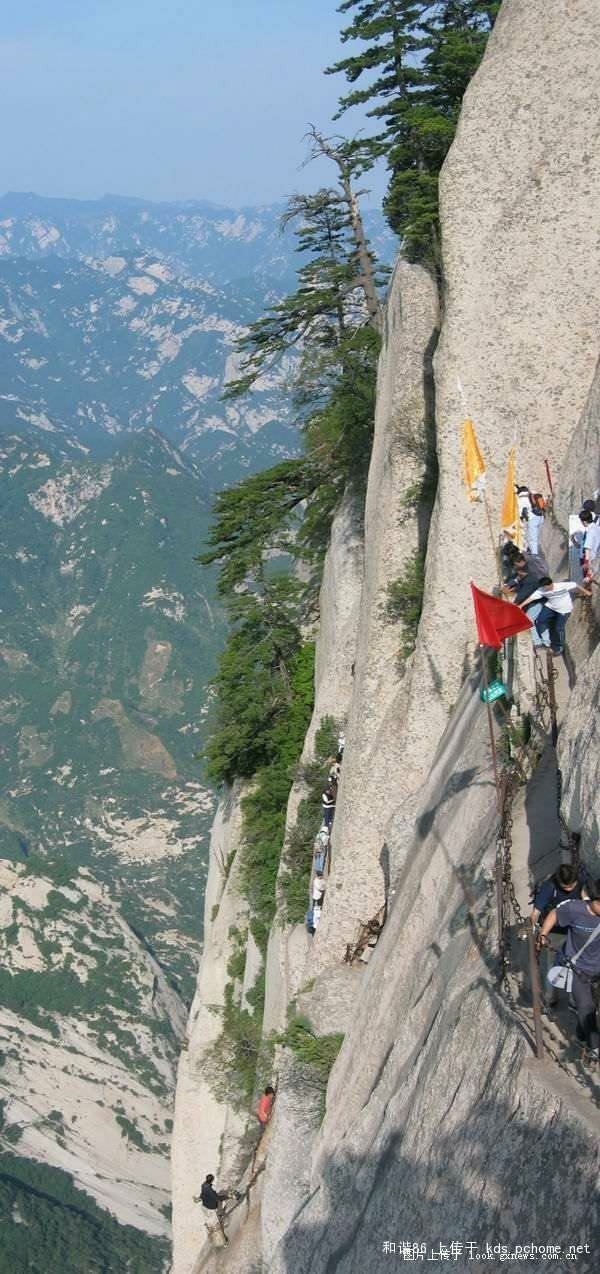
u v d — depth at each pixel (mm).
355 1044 25828
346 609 39219
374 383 44094
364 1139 22266
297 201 43875
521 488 26266
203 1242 45844
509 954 18062
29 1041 175000
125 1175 157750
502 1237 15055
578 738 17422
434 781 27094
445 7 39938
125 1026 181000
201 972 50281
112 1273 138750
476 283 29078
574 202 28656
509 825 20422
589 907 14883
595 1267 13172
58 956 190250
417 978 22703
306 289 44844
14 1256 136375
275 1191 28297
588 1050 15094
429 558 29672
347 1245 21328
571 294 28656
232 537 50594
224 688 51031
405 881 26266
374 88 40125
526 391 28766
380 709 31453
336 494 47750
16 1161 154375
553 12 28766
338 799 32656
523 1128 15328
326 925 31562
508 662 24219
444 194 29438
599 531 21688
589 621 21391
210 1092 46531
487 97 29125
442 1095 18188
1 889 199875
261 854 46312
